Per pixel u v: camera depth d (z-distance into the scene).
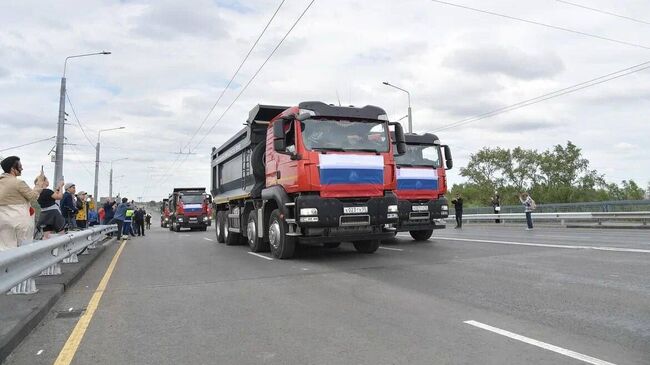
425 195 15.12
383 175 11.02
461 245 13.34
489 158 64.69
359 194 10.71
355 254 12.00
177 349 4.74
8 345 4.61
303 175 10.31
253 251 13.72
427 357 4.27
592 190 57.25
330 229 10.60
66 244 9.23
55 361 4.47
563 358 4.13
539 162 61.00
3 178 7.32
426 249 12.61
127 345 4.92
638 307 5.66
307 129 10.59
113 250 15.67
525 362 4.07
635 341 4.50
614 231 17.38
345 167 10.58
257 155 13.23
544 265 8.91
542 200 57.56
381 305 6.29
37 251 6.44
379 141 11.20
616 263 8.76
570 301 6.07
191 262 11.62
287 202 11.06
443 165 15.80
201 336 5.16
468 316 5.59
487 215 28.38
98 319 6.01
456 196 24.55
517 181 63.34
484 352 4.35
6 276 5.46
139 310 6.45
